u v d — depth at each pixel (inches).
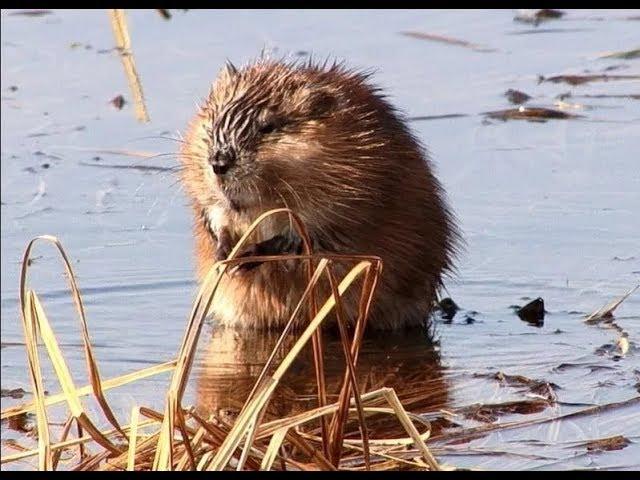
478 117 903.1
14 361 621.3
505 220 755.4
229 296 652.7
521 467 462.0
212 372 587.2
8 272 739.4
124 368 599.8
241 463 429.1
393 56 1018.7
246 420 432.8
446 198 696.4
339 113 639.8
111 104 976.9
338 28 1082.1
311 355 608.7
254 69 660.7
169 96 978.7
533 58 1007.6
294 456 473.4
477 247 726.5
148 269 734.5
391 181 645.3
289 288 639.8
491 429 497.0
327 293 636.7
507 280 689.6
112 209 828.6
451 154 850.1
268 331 651.5
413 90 954.7
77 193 855.7
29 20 1137.4
